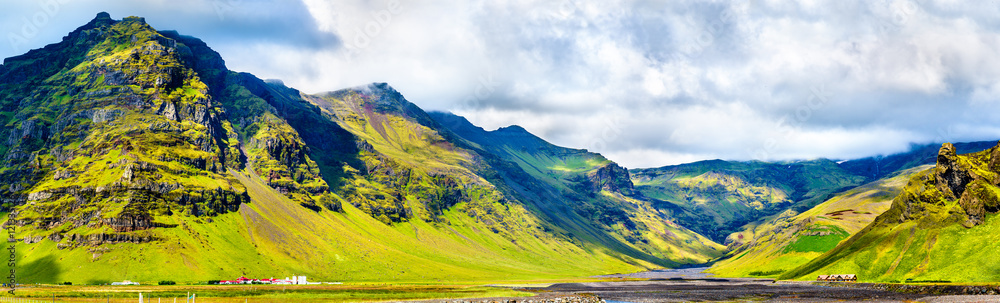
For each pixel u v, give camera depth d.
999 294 197.12
